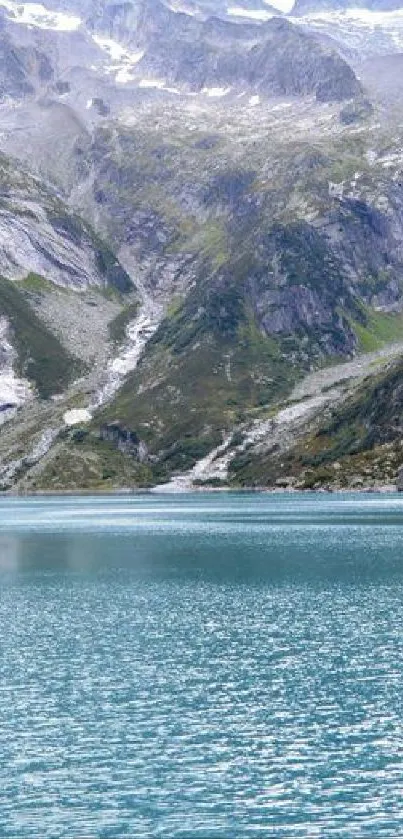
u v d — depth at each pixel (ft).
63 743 264.52
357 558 605.31
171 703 296.71
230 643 369.71
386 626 393.70
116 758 253.44
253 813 221.05
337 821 216.54
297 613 424.05
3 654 358.23
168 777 240.94
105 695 304.91
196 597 472.44
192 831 213.25
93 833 213.05
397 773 240.94
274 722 277.64
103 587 512.63
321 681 315.58
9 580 545.85
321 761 249.14
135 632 393.09
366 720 278.05
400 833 211.00
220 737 267.18
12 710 292.20
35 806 226.38
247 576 539.70
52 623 413.39
